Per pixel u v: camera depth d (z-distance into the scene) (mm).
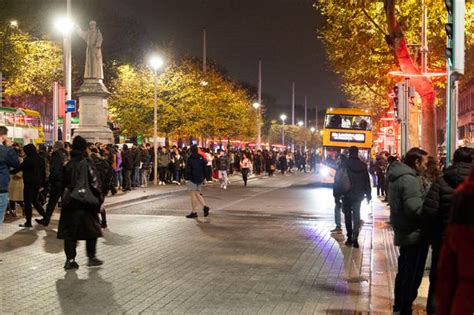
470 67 29234
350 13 18781
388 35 16391
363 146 38156
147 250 12195
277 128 111125
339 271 10312
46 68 41531
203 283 9258
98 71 32750
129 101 44281
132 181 30406
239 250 12414
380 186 28312
